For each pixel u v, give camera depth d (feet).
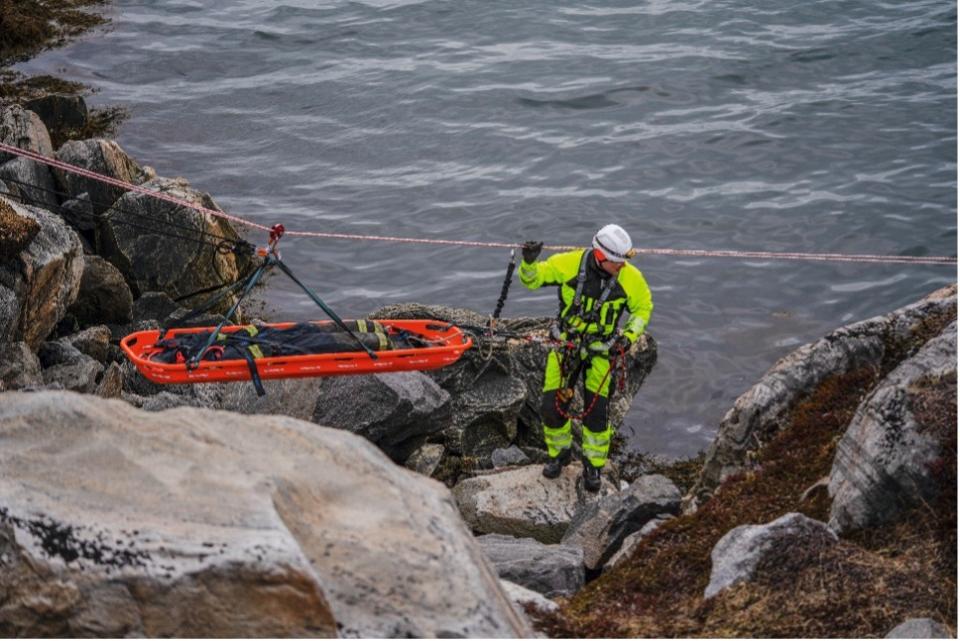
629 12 83.56
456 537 15.80
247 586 13.53
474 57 75.92
